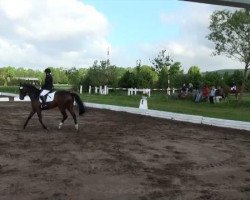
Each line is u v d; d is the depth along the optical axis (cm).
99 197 758
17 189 787
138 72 4616
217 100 2919
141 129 1659
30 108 2536
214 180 904
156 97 3488
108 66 4759
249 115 2138
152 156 1126
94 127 1684
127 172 941
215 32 2786
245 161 1101
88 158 1070
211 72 4331
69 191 786
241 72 4434
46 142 1284
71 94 1575
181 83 3972
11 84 7006
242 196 795
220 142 1387
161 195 779
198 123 1898
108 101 3145
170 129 1683
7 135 1411
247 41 2708
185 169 993
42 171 923
